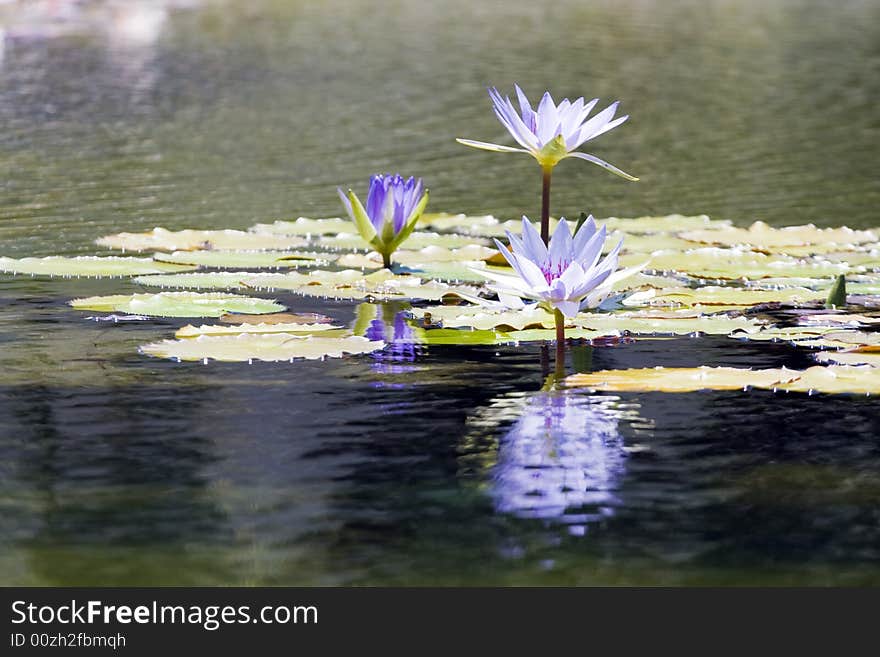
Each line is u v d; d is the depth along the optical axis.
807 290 7.88
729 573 3.98
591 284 6.22
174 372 6.05
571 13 29.23
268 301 7.47
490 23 26.83
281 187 11.94
